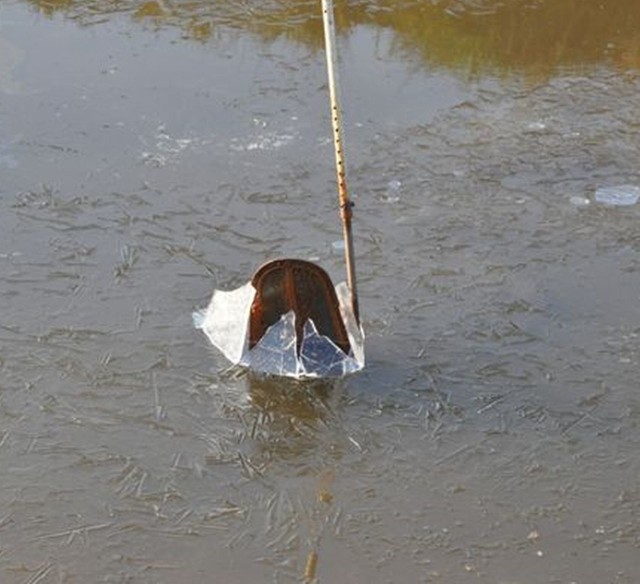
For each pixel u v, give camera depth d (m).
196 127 9.49
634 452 6.62
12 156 9.06
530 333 7.46
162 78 10.18
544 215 8.60
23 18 11.07
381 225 8.42
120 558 5.90
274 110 9.76
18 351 7.16
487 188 8.88
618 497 6.32
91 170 8.93
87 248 8.09
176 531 6.07
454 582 5.82
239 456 6.53
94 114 9.63
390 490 6.33
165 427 6.70
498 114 9.84
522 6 11.52
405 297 7.72
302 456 6.54
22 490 6.26
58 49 10.58
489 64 10.59
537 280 7.94
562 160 9.25
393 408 6.86
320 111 9.77
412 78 10.31
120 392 6.91
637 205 8.76
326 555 5.95
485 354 7.28
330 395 6.93
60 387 6.92
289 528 6.10
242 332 7.14
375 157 9.17
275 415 6.80
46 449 6.52
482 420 6.80
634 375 7.17
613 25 11.27
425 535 6.07
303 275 6.91
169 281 7.81
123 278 7.82
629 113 9.91
